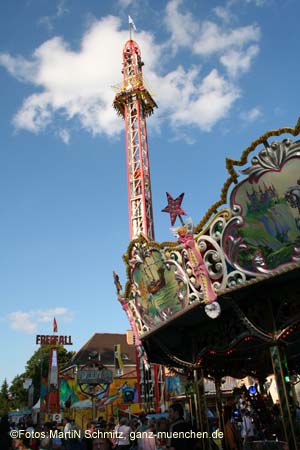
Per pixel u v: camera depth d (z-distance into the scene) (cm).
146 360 1881
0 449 1345
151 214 4828
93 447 1600
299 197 1144
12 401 8862
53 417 3619
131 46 5647
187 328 1734
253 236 1222
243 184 1229
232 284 1269
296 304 1291
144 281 1680
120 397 4216
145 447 1486
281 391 1256
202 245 1327
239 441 1389
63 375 4925
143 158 5053
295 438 1203
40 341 5956
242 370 2156
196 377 1669
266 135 1175
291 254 1163
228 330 1518
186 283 1409
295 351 2038
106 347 6919
